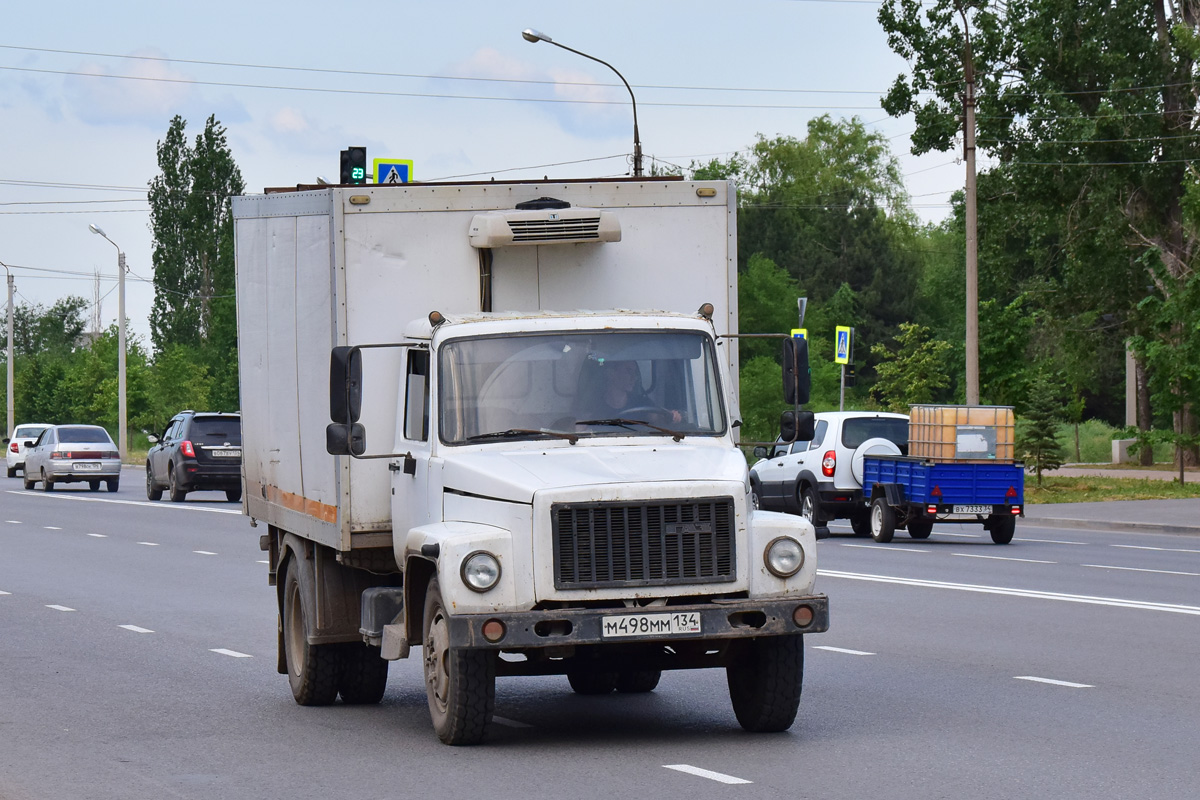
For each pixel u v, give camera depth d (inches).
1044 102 3878.0
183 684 938.1
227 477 3046.3
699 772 645.9
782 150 7529.5
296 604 871.1
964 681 898.7
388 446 785.6
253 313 956.0
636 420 739.4
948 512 1967.3
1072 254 4005.9
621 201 810.2
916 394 3937.0
